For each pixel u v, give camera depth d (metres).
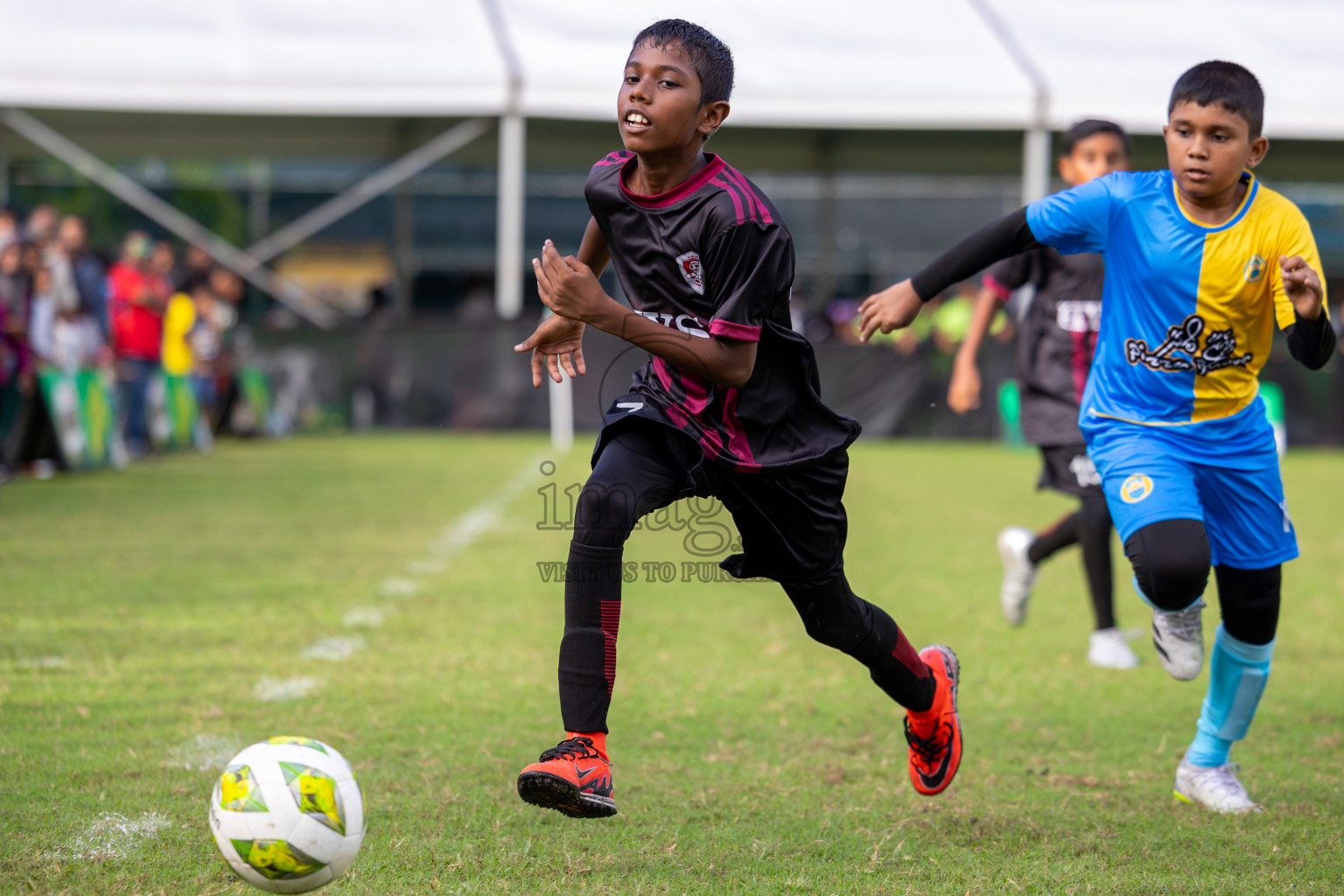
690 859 8.01
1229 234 8.62
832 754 10.45
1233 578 9.20
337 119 47.25
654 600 17.52
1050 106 41.88
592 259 8.98
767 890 7.50
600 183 8.07
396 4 42.94
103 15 41.41
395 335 45.09
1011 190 64.75
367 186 47.19
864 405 45.94
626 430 7.97
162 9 41.75
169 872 7.55
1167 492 8.65
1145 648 15.03
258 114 45.69
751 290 7.50
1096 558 14.16
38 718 10.82
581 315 7.39
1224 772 9.35
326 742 10.37
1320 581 19.59
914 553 21.66
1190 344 8.84
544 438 44.59
